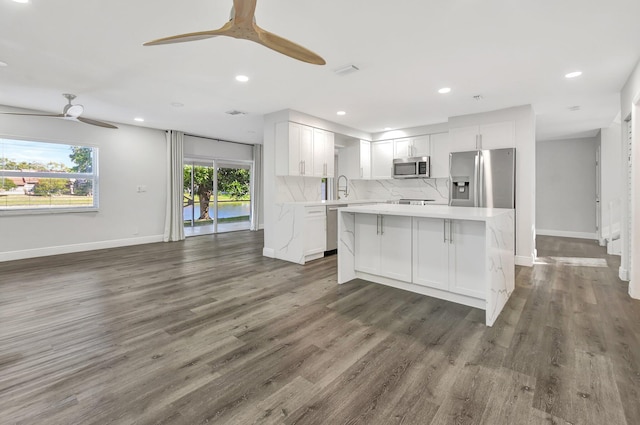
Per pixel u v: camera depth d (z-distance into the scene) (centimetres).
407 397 163
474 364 194
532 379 178
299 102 429
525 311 277
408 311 277
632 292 307
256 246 602
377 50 271
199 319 261
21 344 218
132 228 604
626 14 214
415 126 585
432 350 211
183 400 161
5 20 224
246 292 329
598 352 206
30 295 318
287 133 470
